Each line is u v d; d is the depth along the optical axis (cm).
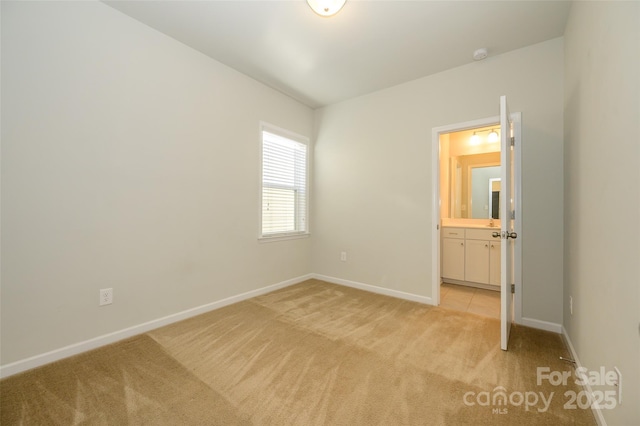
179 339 208
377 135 332
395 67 276
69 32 181
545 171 229
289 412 134
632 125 101
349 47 244
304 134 378
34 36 168
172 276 238
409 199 306
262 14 204
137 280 216
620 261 110
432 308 279
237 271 292
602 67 131
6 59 159
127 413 132
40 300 172
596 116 141
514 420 130
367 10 197
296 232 369
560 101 224
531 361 180
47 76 172
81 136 186
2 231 159
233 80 284
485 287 354
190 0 191
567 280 209
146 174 220
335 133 372
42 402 139
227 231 281
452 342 206
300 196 380
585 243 159
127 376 161
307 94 344
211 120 265
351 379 160
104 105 197
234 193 288
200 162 257
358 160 349
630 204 102
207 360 179
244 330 224
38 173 170
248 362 177
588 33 154
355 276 350
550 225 228
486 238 350
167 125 232
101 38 194
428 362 179
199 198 256
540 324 232
